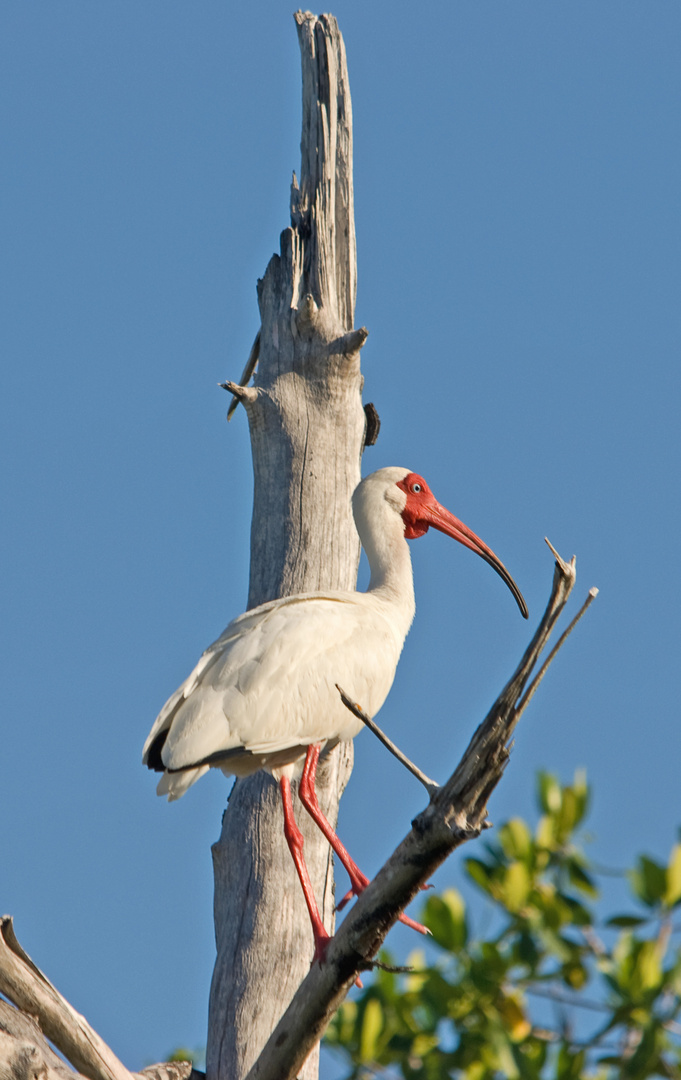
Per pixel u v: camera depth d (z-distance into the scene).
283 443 13.12
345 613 12.09
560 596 6.73
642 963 12.16
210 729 10.90
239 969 11.24
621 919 12.99
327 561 12.94
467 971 13.02
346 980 8.07
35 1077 8.16
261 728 11.10
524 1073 11.72
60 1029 8.98
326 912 11.91
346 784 13.15
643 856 13.09
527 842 13.55
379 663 12.02
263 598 12.86
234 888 11.71
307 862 11.91
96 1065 9.08
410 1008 13.27
